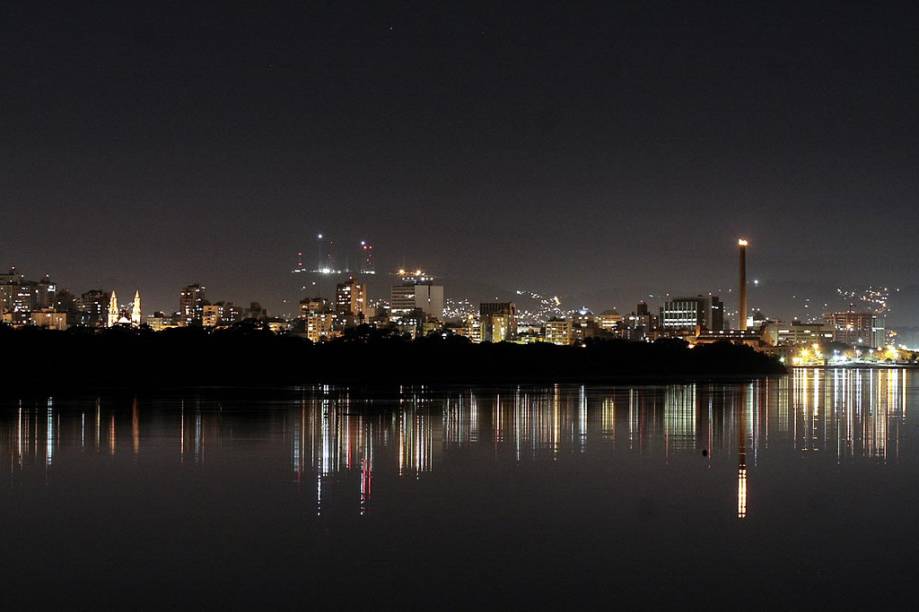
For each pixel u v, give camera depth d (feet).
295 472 268.62
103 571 168.45
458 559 176.04
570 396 622.54
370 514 212.23
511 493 237.25
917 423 434.71
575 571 169.07
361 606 151.33
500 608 150.61
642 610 149.89
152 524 202.28
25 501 225.56
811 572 168.45
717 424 419.13
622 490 241.76
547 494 236.02
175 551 181.16
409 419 431.84
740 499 230.27
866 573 168.04
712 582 163.02
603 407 517.55
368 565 172.35
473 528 199.31
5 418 420.77
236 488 242.99
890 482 255.09
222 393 625.00
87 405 500.74
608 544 186.70
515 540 189.67
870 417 470.80
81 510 215.31
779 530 198.08
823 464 289.12
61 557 176.96
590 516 210.79
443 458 298.56
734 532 196.44
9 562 173.68
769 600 154.20
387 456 302.25
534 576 166.20
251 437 351.05
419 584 161.68
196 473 266.16
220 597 155.02
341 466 280.51
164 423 402.31
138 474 264.11
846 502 226.79
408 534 194.18
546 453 311.68
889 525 202.80
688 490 242.17
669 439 354.13
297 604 152.15
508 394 642.22
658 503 225.15
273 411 472.03
